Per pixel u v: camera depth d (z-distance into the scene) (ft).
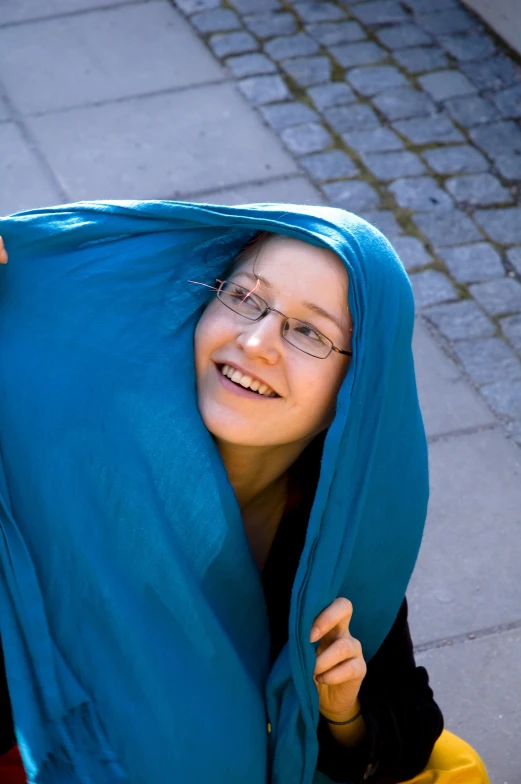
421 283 13.41
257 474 6.44
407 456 6.18
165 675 5.71
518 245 14.05
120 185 14.61
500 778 8.89
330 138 15.51
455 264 13.70
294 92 16.30
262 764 6.03
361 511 5.87
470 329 12.89
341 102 16.15
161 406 5.95
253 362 5.79
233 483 6.49
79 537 5.71
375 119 15.88
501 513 11.05
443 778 6.88
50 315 6.06
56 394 5.88
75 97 16.05
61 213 6.20
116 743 5.65
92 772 5.64
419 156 15.29
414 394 6.17
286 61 16.88
